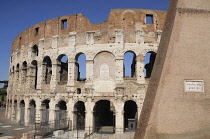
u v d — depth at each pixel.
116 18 41.66
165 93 23.44
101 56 41.44
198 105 24.03
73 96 41.56
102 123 47.69
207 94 24.44
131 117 48.69
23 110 49.34
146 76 50.97
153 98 23.47
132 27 41.31
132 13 41.81
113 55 40.88
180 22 25.17
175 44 24.56
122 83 39.44
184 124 23.30
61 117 42.09
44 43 47.22
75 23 44.03
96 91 40.16
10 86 61.69
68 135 34.88
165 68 23.86
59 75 45.50
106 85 40.03
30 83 49.38
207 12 26.17
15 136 36.16
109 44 41.00
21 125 48.06
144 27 41.53
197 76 24.44
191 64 24.58
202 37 25.39
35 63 50.72
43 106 46.12
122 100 38.81
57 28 45.81
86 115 39.81
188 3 25.94
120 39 40.78
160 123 22.81
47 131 36.34
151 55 49.03
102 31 41.78
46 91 45.16
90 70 41.16
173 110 23.31
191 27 25.36
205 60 24.97
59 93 43.06
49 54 45.84
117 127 37.91
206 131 23.73
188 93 24.00
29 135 33.72
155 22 42.06
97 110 42.81
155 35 41.59
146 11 42.22
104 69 40.75
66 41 44.31
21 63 53.56
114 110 39.12
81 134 34.59
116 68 40.09
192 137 23.23
